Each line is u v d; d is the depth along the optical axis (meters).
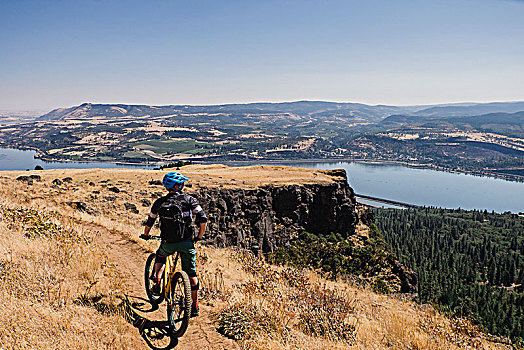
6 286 5.93
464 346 8.66
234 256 14.70
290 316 8.37
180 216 6.24
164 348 5.72
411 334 8.84
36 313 5.37
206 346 5.97
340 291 13.20
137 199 35.41
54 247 8.98
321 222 72.06
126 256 10.90
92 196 31.25
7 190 22.66
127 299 7.19
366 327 9.02
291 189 65.25
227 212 52.09
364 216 92.44
